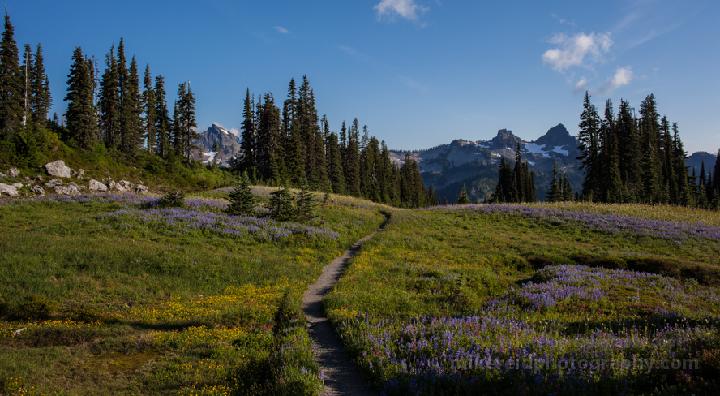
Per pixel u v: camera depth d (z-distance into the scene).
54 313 18.50
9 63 67.00
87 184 63.25
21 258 23.88
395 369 10.27
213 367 12.36
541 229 49.84
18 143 63.44
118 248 27.05
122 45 86.12
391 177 142.12
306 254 32.47
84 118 74.31
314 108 109.38
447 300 20.28
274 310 18.52
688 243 42.28
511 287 23.72
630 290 21.95
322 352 13.27
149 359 13.39
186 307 19.66
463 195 126.25
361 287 22.56
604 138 88.19
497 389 8.82
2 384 10.79
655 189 82.25
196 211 41.94
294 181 92.56
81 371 12.26
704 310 18.83
